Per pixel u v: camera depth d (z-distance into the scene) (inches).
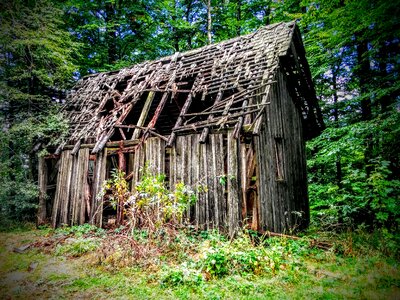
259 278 195.8
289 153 381.1
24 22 429.4
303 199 414.9
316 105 441.1
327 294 171.2
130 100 433.1
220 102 321.7
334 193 406.3
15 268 238.1
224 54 394.0
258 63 341.4
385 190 287.6
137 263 227.3
